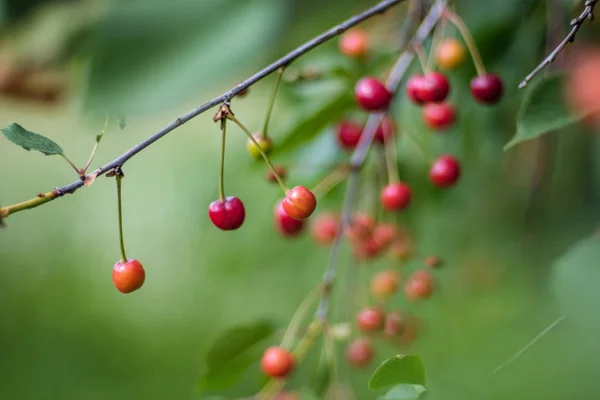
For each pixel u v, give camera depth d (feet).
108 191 5.47
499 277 2.83
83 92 2.66
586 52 2.73
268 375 2.66
